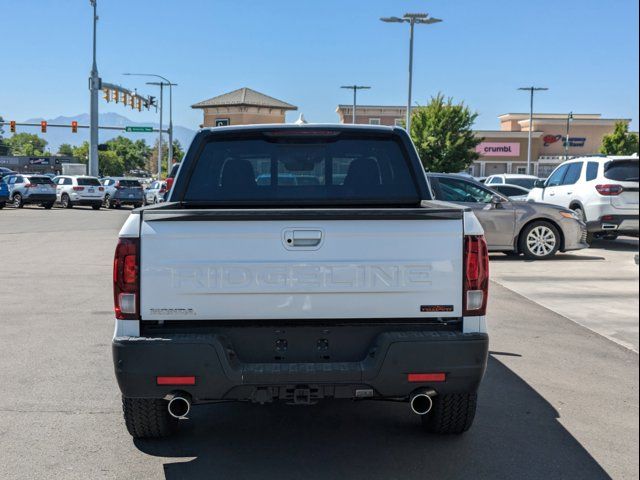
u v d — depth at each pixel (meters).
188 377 3.61
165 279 3.64
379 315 3.70
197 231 3.64
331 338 3.75
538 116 76.19
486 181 27.66
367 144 5.07
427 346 3.65
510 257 13.70
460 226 3.71
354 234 3.66
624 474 3.91
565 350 6.65
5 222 24.20
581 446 4.32
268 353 3.75
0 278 10.99
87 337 7.07
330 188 5.07
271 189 5.06
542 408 5.03
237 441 4.42
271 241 3.66
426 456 4.16
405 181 5.07
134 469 3.96
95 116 41.09
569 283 10.49
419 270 3.69
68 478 3.83
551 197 16.11
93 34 40.59
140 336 3.66
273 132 5.00
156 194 40.53
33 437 4.43
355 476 3.88
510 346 6.79
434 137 46.03
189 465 4.02
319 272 3.66
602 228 14.38
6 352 6.47
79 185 36.00
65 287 10.15
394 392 3.70
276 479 3.83
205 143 5.05
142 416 4.16
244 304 3.67
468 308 3.71
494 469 3.98
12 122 45.16
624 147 65.06
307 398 3.72
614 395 5.33
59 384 5.52
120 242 3.65
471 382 3.72
